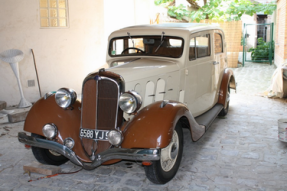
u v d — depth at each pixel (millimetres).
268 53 15016
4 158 4184
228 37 13398
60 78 7984
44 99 3637
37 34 7457
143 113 3160
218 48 5625
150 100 3775
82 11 8156
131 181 3447
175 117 3107
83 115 3342
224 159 3971
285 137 4340
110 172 3688
